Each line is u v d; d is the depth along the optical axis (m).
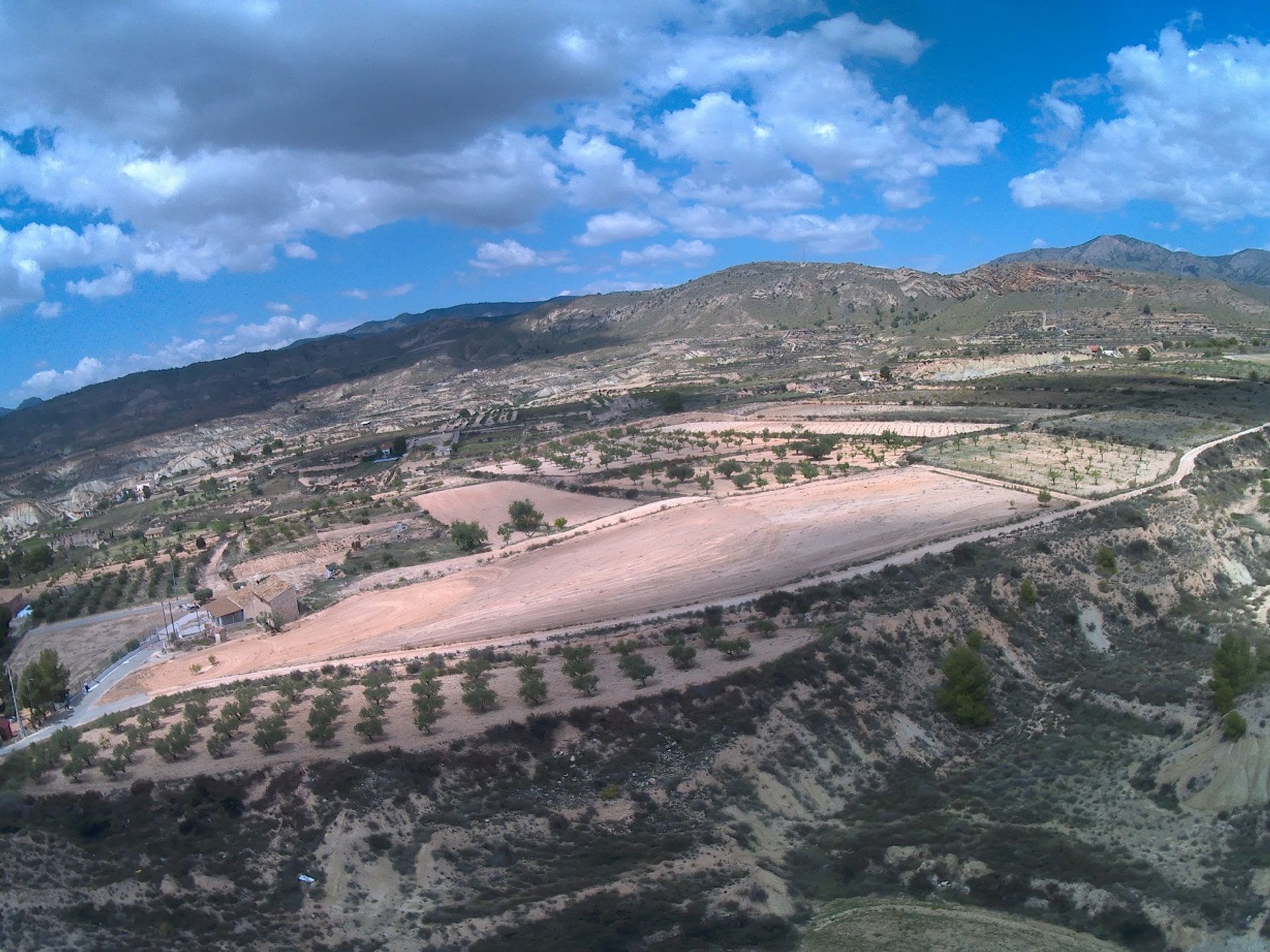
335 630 120.69
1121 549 115.56
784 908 62.53
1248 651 84.00
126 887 64.00
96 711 104.00
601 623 104.00
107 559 195.50
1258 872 62.31
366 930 60.53
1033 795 75.38
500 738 75.50
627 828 69.44
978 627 97.31
